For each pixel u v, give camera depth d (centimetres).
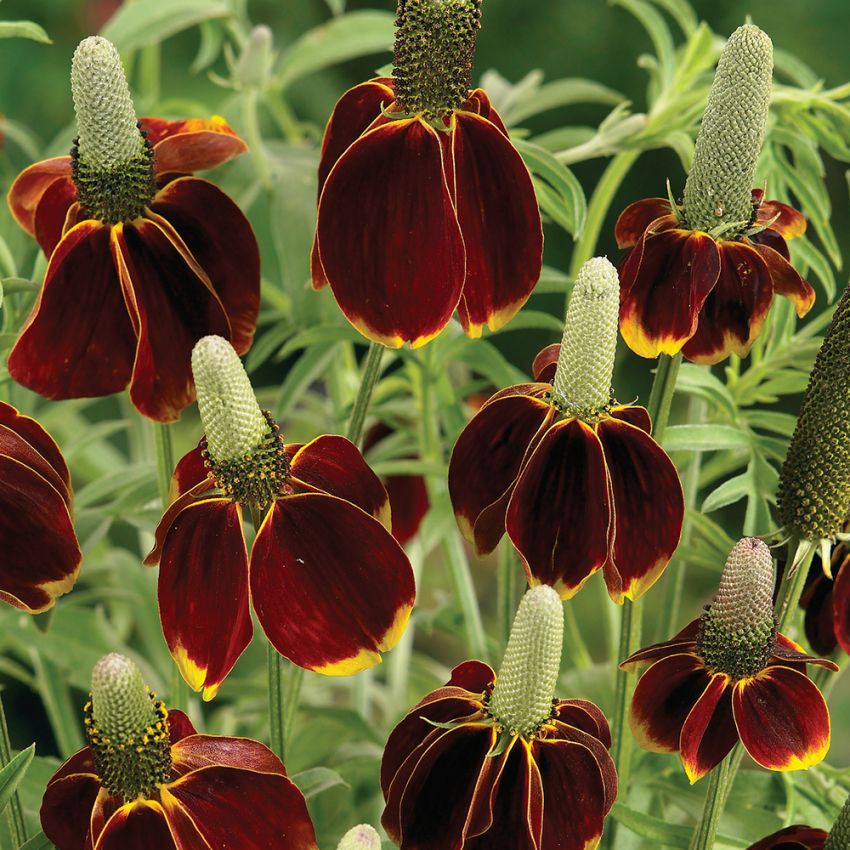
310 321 43
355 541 35
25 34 40
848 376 37
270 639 35
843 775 41
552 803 36
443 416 45
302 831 36
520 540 36
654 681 37
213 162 38
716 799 37
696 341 37
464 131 36
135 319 37
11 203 39
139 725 35
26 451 36
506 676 35
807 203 43
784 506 38
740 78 36
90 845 35
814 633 40
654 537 36
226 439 35
